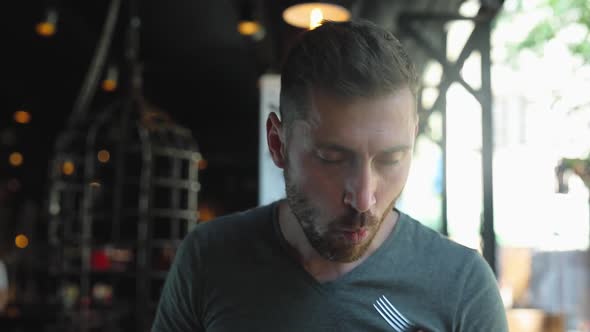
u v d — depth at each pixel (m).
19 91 6.72
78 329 3.79
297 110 0.90
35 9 4.88
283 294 1.04
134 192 4.37
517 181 7.43
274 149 1.01
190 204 4.20
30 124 7.44
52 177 4.25
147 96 7.20
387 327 1.01
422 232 1.08
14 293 5.31
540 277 5.43
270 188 3.71
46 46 5.67
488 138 3.23
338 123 0.86
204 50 5.81
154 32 5.36
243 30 4.43
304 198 0.92
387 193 0.91
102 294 4.19
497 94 7.69
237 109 7.86
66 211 4.12
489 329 1.03
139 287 3.67
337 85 0.85
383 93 0.86
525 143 7.50
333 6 2.72
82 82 6.42
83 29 5.21
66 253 4.02
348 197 0.88
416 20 3.50
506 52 7.84
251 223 1.12
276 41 3.24
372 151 0.87
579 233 5.85
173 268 1.17
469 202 6.36
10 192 7.74
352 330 1.01
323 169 0.89
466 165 6.25
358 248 0.92
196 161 4.36
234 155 8.37
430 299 1.03
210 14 4.91
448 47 4.63
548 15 7.58
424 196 6.41
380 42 0.89
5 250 6.86
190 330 1.14
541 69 7.68
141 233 3.77
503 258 5.55
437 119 5.07
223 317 1.08
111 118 4.27
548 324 3.33
